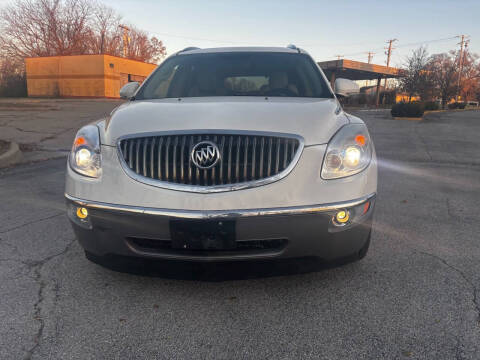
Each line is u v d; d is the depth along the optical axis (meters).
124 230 2.23
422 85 32.34
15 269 2.80
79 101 29.31
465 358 1.84
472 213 4.14
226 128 2.21
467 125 15.05
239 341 2.00
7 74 40.75
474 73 68.00
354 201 2.21
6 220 3.86
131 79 37.47
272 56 3.75
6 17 42.22
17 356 1.89
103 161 2.32
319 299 2.38
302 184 2.16
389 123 15.89
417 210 4.25
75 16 45.00
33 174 6.06
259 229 2.13
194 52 4.00
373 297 2.40
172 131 2.23
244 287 2.54
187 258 2.20
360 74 45.03
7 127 12.05
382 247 3.19
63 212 4.12
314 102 2.81
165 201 2.16
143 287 2.55
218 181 2.17
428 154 8.32
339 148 2.25
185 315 2.23
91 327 2.12
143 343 1.99
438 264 2.87
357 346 1.94
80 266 2.86
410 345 1.94
